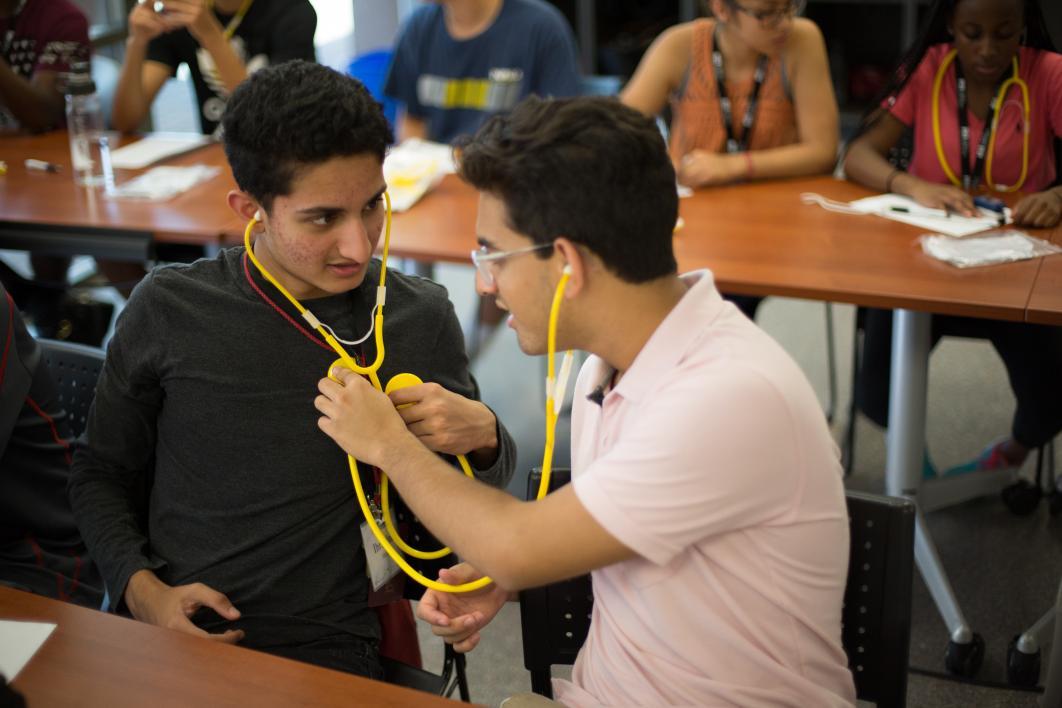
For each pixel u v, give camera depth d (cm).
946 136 273
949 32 268
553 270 116
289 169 133
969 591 252
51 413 175
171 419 151
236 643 144
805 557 117
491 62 334
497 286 120
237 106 136
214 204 273
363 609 156
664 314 119
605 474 113
